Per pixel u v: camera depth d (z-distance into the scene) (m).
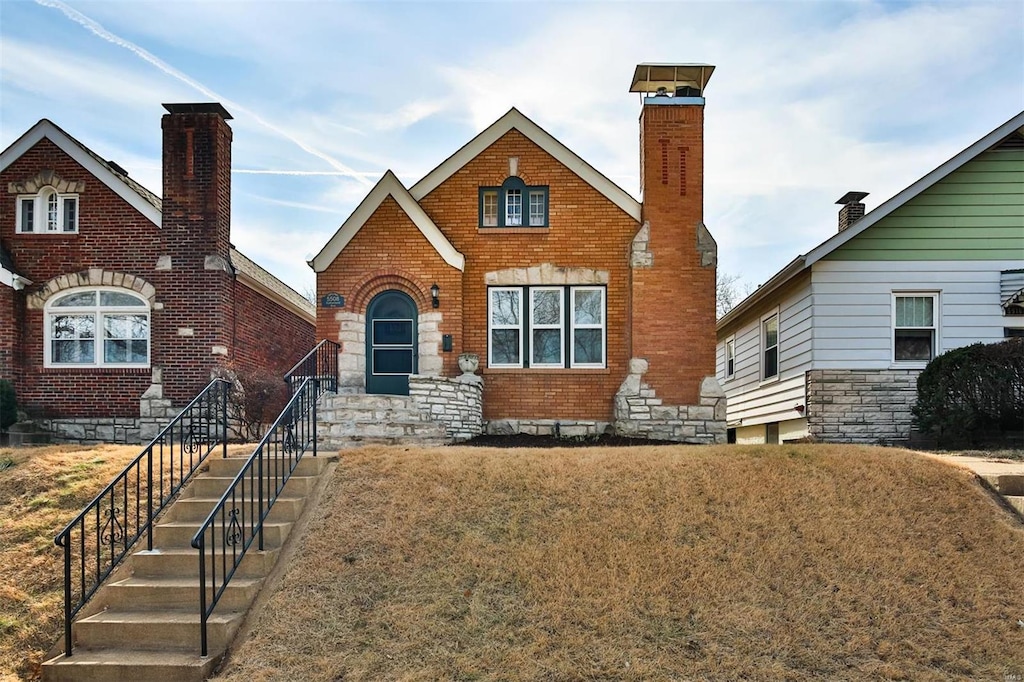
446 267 17.00
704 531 9.55
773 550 9.17
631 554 9.12
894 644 7.89
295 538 9.56
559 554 9.13
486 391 17.25
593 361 17.36
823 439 16.78
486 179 17.59
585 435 16.97
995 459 12.42
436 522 9.74
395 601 8.48
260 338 21.27
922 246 16.94
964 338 16.75
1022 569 8.92
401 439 14.23
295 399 11.23
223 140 19.23
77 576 9.34
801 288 17.77
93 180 18.70
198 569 9.15
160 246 18.59
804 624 8.13
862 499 10.15
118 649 8.12
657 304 16.95
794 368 18.19
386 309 17.30
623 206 17.33
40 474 11.92
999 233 16.84
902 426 16.69
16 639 8.37
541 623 8.16
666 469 10.85
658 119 17.23
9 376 18.08
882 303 16.92
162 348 18.39
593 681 7.43
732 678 7.45
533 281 17.39
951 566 8.98
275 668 7.60
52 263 18.62
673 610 8.34
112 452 13.34
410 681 7.38
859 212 21.06
